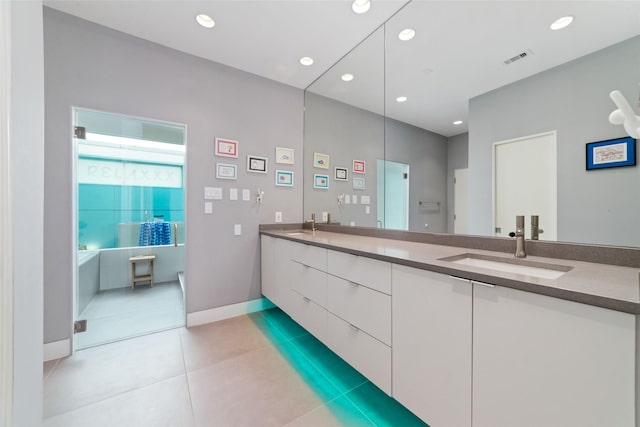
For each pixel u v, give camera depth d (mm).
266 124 2635
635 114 975
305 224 2893
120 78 1937
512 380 791
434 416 1008
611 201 1032
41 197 655
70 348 1784
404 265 1126
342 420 1228
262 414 1263
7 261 478
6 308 476
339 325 1533
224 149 2385
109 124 1964
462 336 918
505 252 1340
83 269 1919
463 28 1522
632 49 986
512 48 1329
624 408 602
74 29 1782
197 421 1218
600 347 636
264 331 2166
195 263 2266
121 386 1464
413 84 1829
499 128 1393
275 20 1799
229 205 2430
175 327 2225
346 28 1877
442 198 1676
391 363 1195
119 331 2059
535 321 745
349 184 2434
